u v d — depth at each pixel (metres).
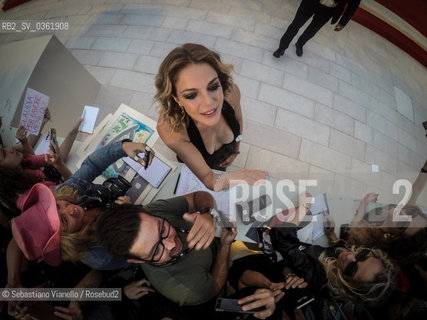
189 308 1.44
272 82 3.50
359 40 4.02
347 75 3.70
